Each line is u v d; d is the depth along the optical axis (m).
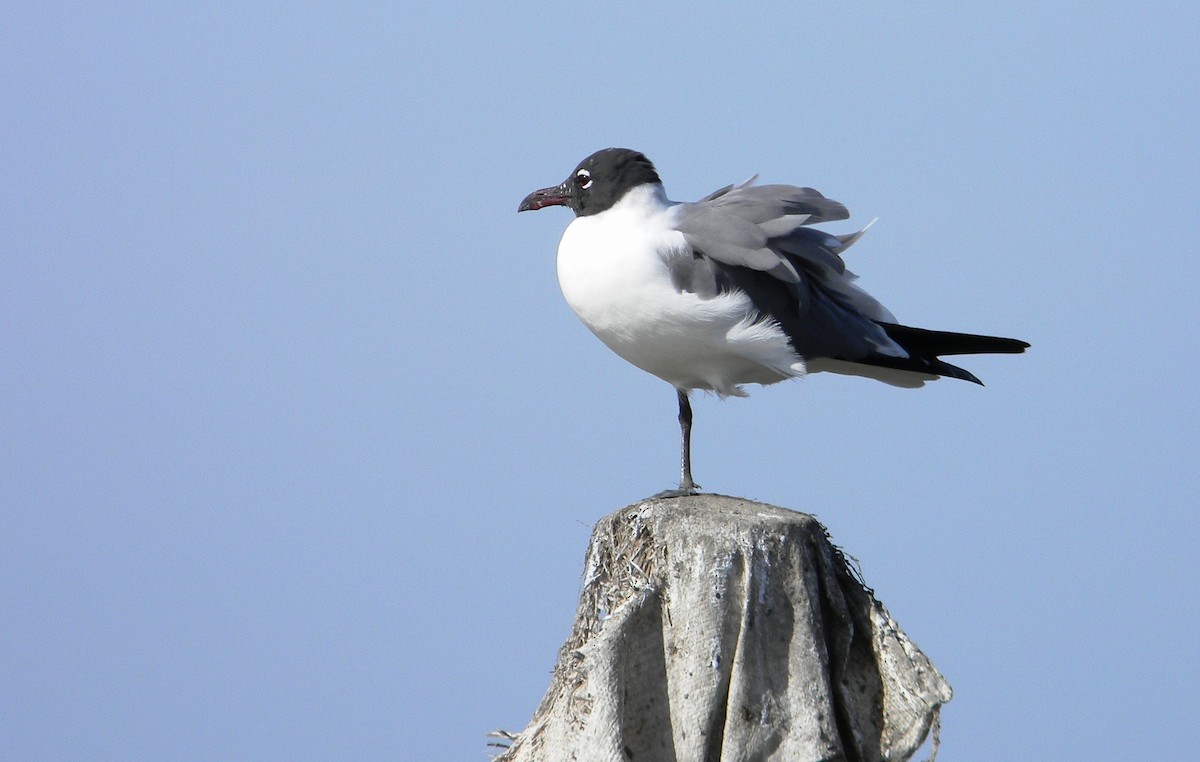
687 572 9.98
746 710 9.66
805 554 10.05
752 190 13.49
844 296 14.06
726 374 13.33
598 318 13.09
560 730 9.98
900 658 10.08
